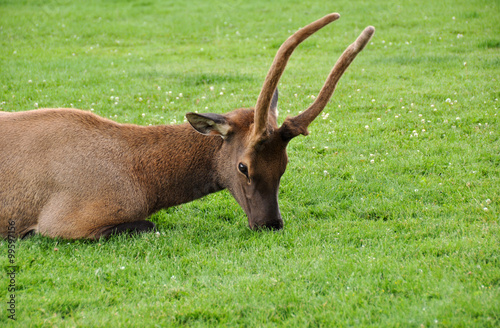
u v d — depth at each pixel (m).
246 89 21.81
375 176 13.85
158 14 42.25
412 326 7.34
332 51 29.61
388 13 37.78
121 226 10.77
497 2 37.91
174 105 19.80
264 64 26.88
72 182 10.68
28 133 11.03
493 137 15.57
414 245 9.81
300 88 21.86
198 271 9.20
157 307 7.96
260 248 9.94
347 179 13.88
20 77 23.31
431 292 8.03
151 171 11.16
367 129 16.89
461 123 16.83
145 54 29.67
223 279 8.87
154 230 11.04
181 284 8.77
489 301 7.64
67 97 20.55
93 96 20.77
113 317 7.69
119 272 9.11
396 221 11.29
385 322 7.42
